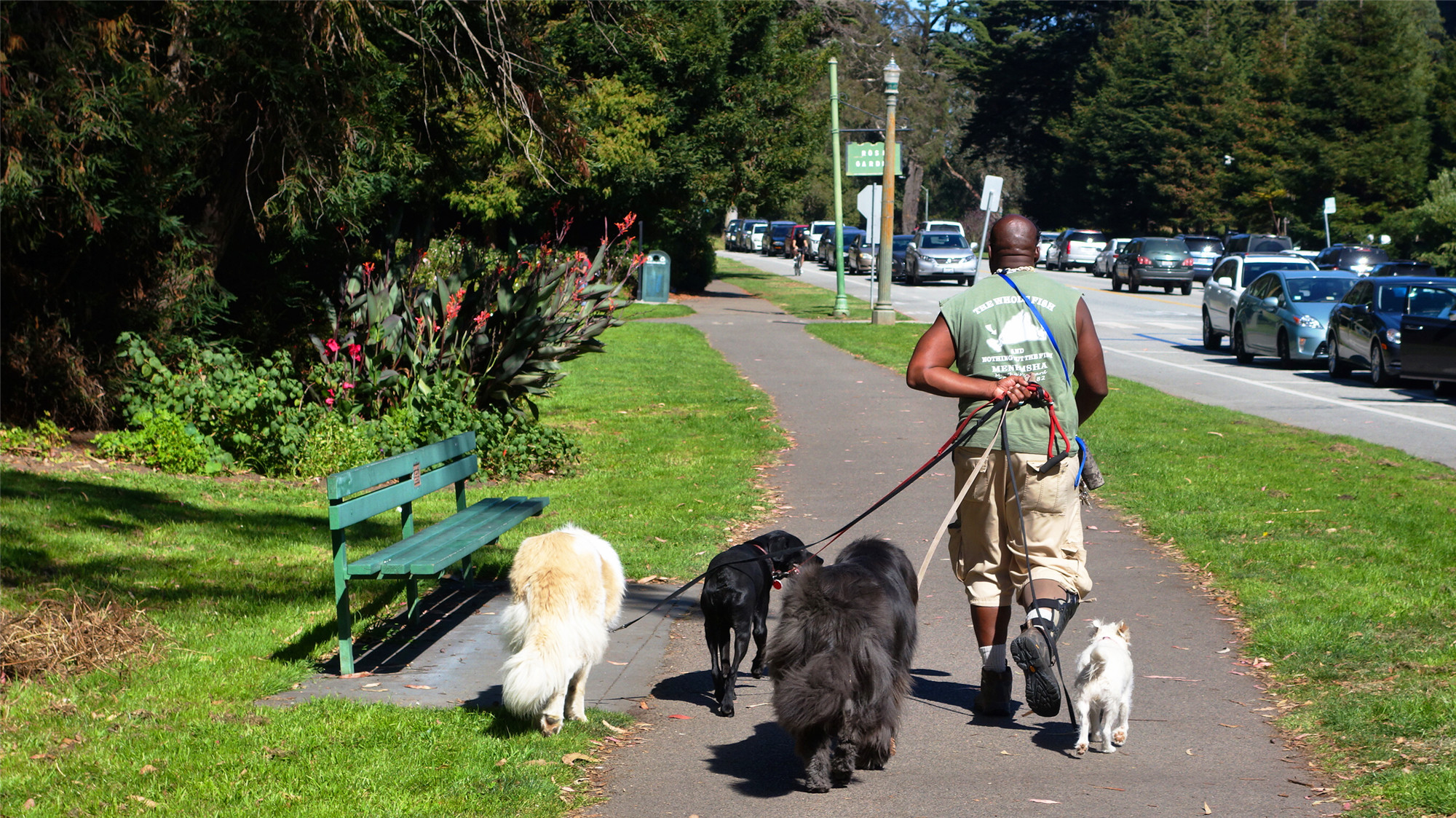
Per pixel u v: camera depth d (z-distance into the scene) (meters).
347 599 6.17
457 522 7.44
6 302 11.91
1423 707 5.23
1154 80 69.44
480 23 14.52
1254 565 8.06
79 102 10.75
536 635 5.09
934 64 100.00
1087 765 4.97
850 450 13.09
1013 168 84.75
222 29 11.73
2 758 4.91
